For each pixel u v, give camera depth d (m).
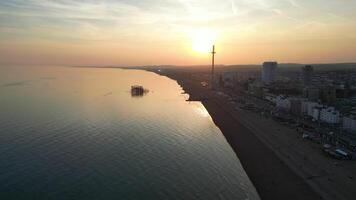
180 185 84.50
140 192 79.31
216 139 134.38
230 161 105.50
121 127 147.88
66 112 182.25
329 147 111.06
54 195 77.00
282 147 115.88
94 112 185.50
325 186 82.25
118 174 89.88
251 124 156.62
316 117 165.88
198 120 175.38
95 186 82.00
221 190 82.88
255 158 106.69
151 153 110.12
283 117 170.75
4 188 80.31
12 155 103.50
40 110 187.00
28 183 83.19
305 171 92.25
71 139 123.44
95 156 104.19
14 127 141.00
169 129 149.62
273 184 85.94
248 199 78.50
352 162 98.50
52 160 99.50
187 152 113.88
